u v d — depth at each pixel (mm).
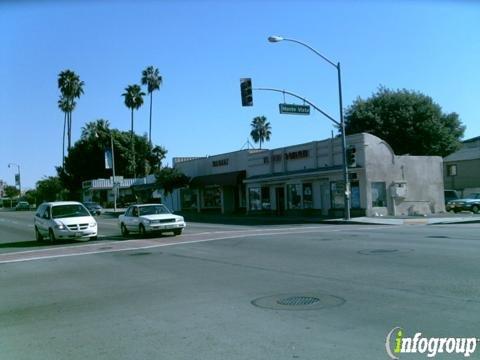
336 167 36406
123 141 92750
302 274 11656
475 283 9602
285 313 8070
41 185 106438
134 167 91000
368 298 8805
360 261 13180
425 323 7121
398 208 36906
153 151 96312
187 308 8812
